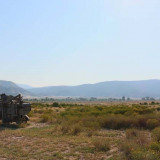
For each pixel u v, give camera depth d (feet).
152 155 39.06
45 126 91.71
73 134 71.05
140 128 83.97
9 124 94.84
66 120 101.09
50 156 45.91
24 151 49.42
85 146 53.67
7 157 45.24
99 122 90.58
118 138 65.16
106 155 46.21
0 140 61.46
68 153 47.47
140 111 127.54
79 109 165.89
